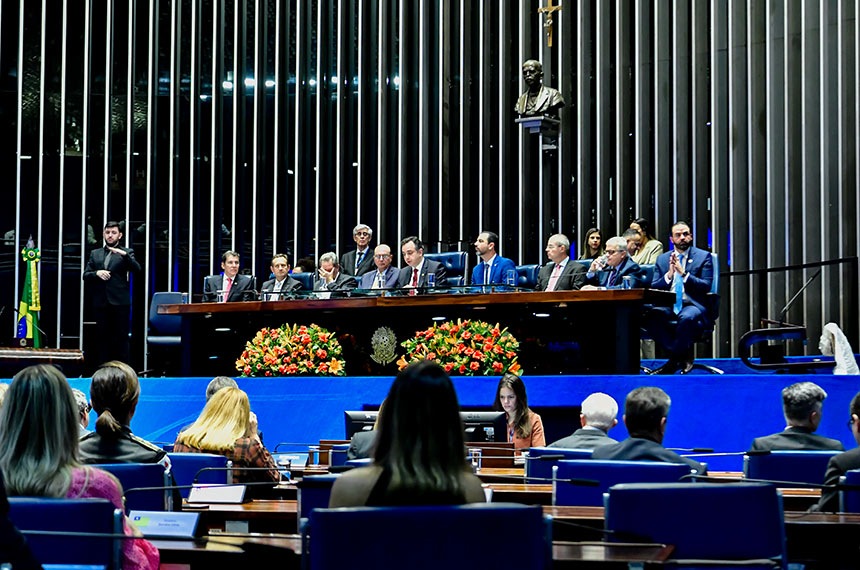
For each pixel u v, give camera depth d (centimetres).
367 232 1200
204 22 1577
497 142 1525
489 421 709
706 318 959
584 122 1464
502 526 247
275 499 469
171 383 945
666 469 380
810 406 479
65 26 1557
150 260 1552
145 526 340
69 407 315
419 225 1549
